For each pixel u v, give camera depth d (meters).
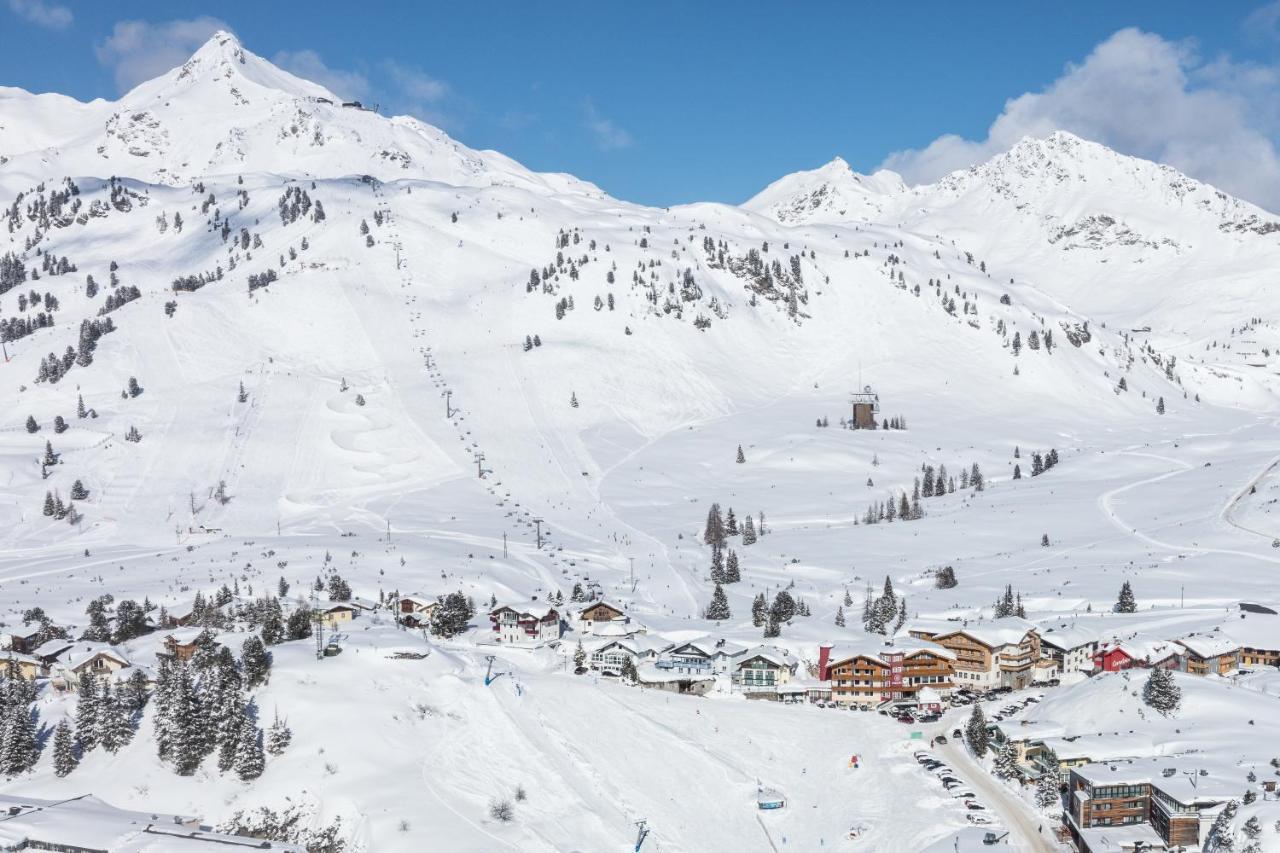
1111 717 123.44
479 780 115.88
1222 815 93.31
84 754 120.44
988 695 145.75
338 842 104.38
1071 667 152.62
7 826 103.69
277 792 111.25
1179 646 146.00
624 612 175.50
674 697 142.88
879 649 147.00
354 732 119.31
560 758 122.19
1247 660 146.75
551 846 104.50
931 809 109.00
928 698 143.62
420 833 103.50
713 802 115.19
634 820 111.44
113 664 138.88
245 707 121.25
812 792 117.44
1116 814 100.69
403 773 114.12
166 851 99.19
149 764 117.06
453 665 140.12
